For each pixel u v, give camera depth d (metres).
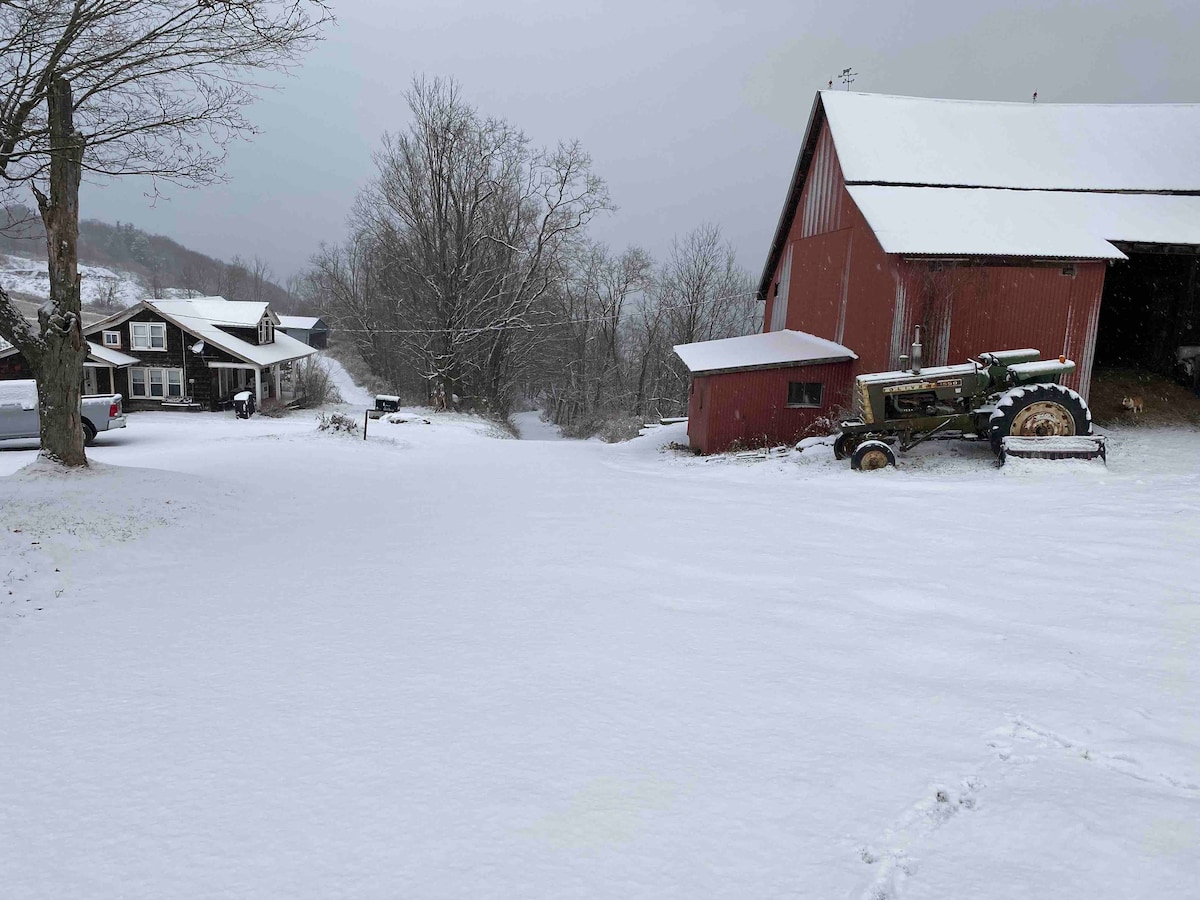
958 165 20.86
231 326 36.81
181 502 10.98
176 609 6.79
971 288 17.23
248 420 31.50
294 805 3.56
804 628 5.89
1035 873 2.96
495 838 3.25
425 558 8.69
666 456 22.23
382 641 5.81
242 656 5.57
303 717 4.51
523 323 47.97
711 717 4.38
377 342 59.03
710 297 58.41
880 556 8.14
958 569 7.50
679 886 2.93
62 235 11.77
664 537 9.36
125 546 8.78
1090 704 4.43
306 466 16.95
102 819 3.50
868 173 20.41
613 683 4.89
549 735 4.19
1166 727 4.15
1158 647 5.31
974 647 5.37
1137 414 17.92
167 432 25.89
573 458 21.80
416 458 21.12
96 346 34.28
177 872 3.10
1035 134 22.09
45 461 11.95
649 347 57.47
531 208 49.06
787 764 3.83
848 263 20.56
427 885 2.96
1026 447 13.70
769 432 20.83
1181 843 3.10
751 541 9.02
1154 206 19.36
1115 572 7.20
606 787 3.64
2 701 4.86
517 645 5.63
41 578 7.51
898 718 4.33
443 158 45.03
